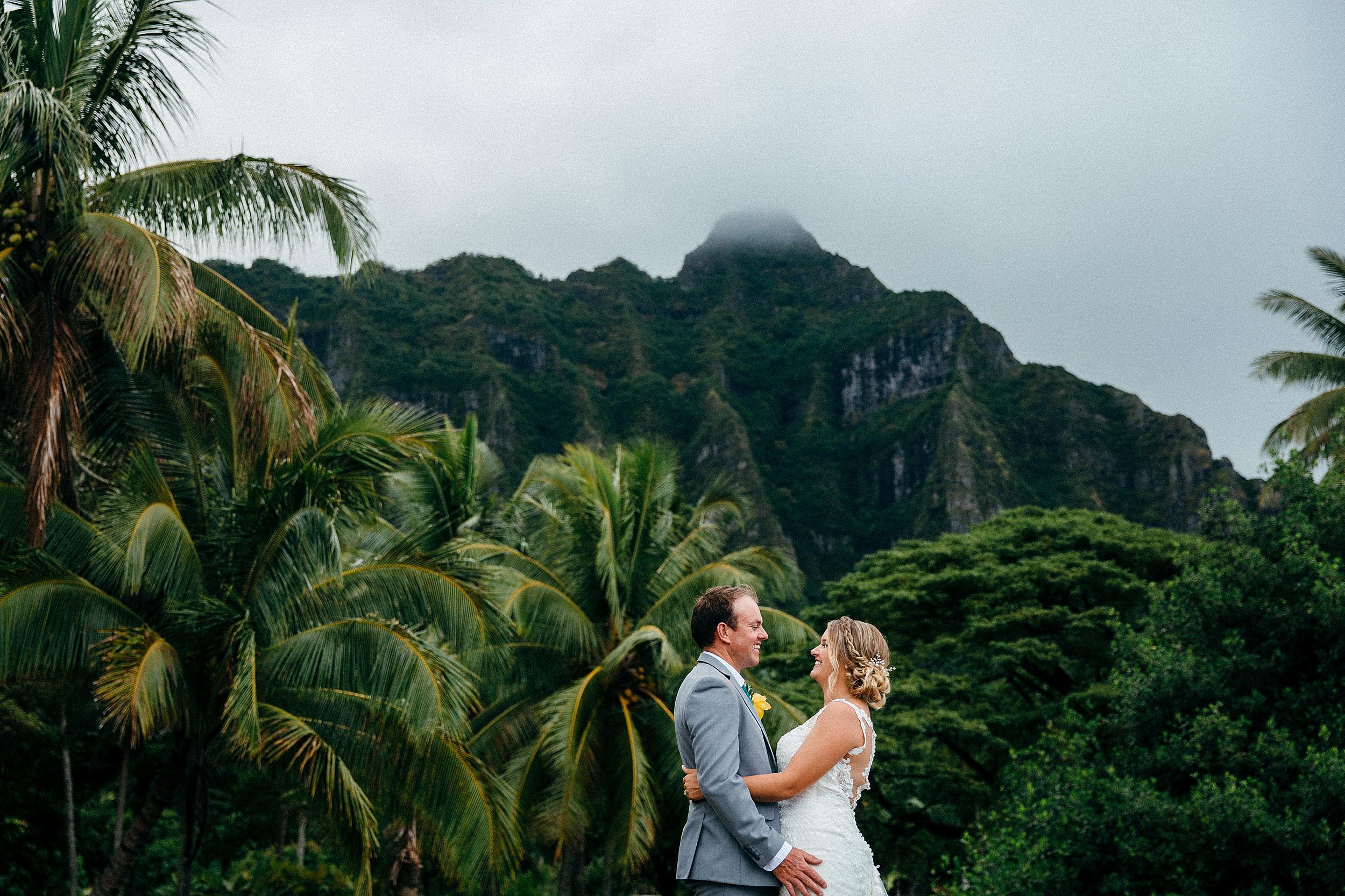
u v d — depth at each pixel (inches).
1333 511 556.1
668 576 794.8
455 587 537.0
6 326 455.5
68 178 453.1
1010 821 597.3
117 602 477.4
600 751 743.7
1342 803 437.4
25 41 493.7
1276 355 1054.4
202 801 518.6
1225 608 538.6
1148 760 523.5
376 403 549.6
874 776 1008.9
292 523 498.6
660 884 935.7
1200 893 455.8
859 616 1214.9
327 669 501.4
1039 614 1023.0
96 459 553.0
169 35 502.6
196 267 562.6
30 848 783.7
